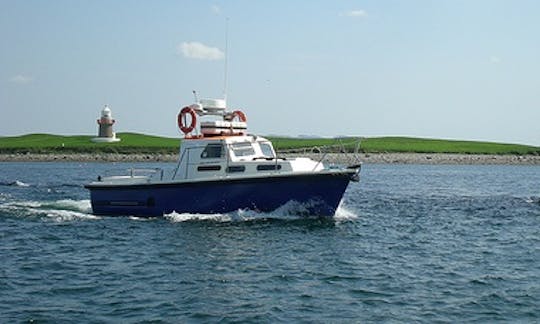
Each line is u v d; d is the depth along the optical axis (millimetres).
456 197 43219
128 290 14984
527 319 13102
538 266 18438
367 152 130375
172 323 12484
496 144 161125
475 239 23547
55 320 12617
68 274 16688
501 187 55531
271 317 12945
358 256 19391
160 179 26406
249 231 22766
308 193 24453
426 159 123625
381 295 14812
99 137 144625
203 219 25281
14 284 15539
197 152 25672
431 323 12766
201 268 17312
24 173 73000
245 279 16109
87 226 24688
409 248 21203
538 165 122812
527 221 29328
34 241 21656
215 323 12539
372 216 29953
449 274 17203
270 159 25312
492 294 15000
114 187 26969
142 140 155125
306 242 21125
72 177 64000
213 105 27250
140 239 21641
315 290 15141
